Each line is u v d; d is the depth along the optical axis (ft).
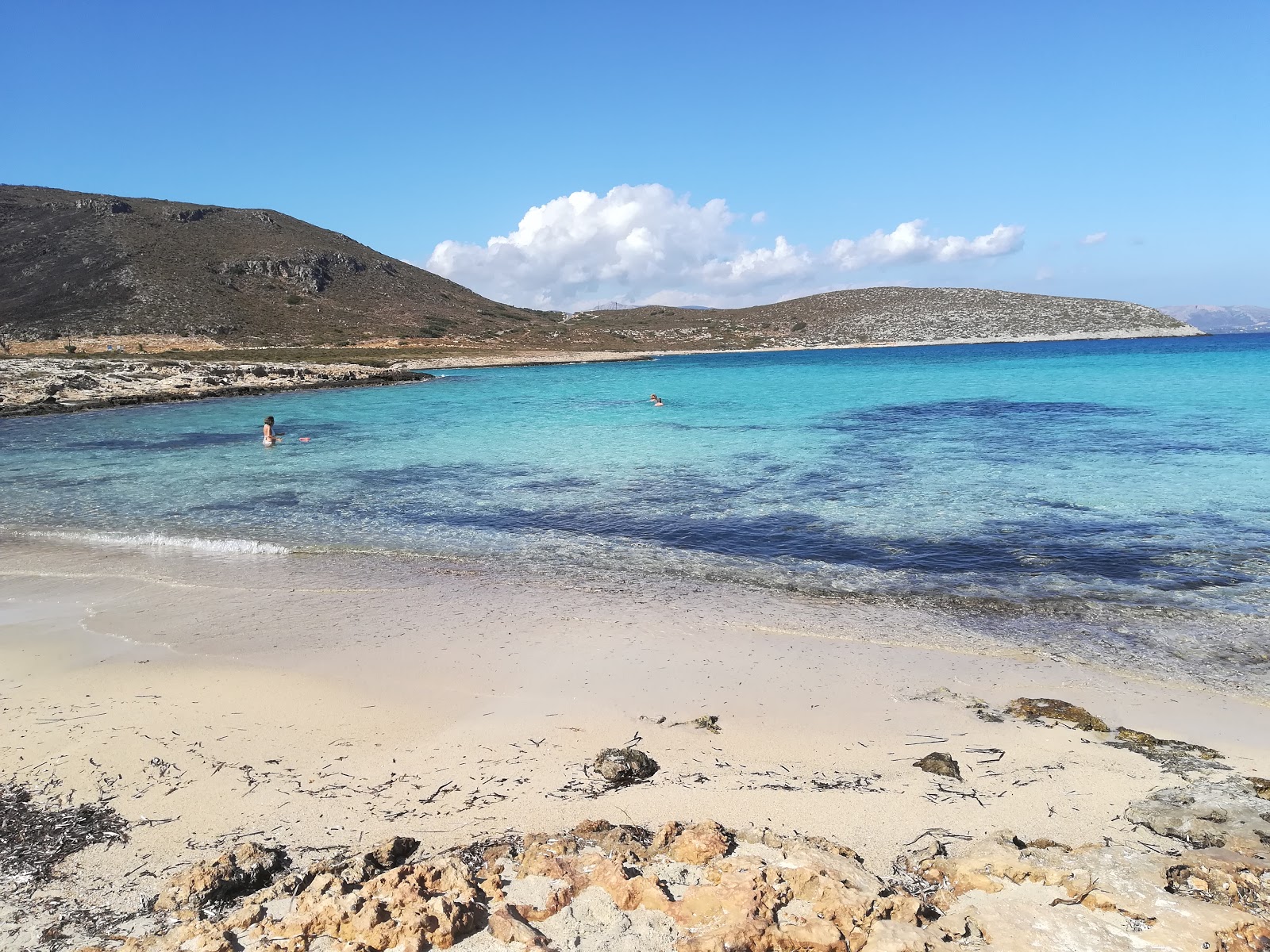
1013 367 195.00
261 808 17.47
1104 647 26.66
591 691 23.65
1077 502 47.11
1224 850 15.14
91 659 26.35
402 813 17.25
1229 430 74.74
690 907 13.19
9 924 13.69
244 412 118.42
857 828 16.49
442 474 62.34
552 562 37.81
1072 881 13.88
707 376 191.83
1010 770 18.89
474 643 27.61
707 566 36.81
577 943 12.50
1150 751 19.63
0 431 95.76
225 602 32.27
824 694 23.31
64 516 48.52
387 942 12.41
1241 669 24.79
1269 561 35.50
